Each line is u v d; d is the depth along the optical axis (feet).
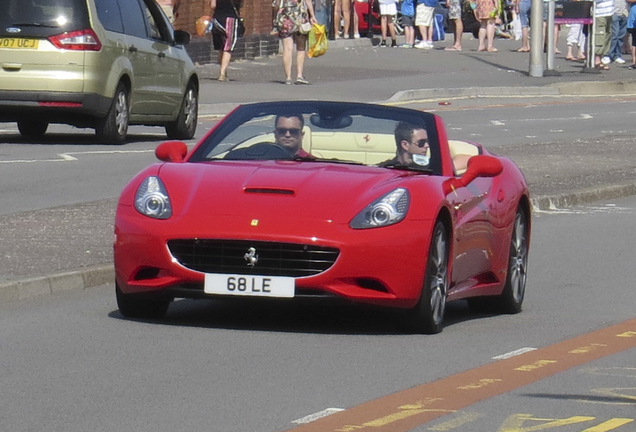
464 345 58.23
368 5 305.12
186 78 147.84
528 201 71.31
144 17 141.69
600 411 46.50
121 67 134.00
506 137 159.53
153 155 128.06
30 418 43.96
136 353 54.49
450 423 44.29
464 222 62.64
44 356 53.67
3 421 43.52
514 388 49.85
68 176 111.45
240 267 57.26
